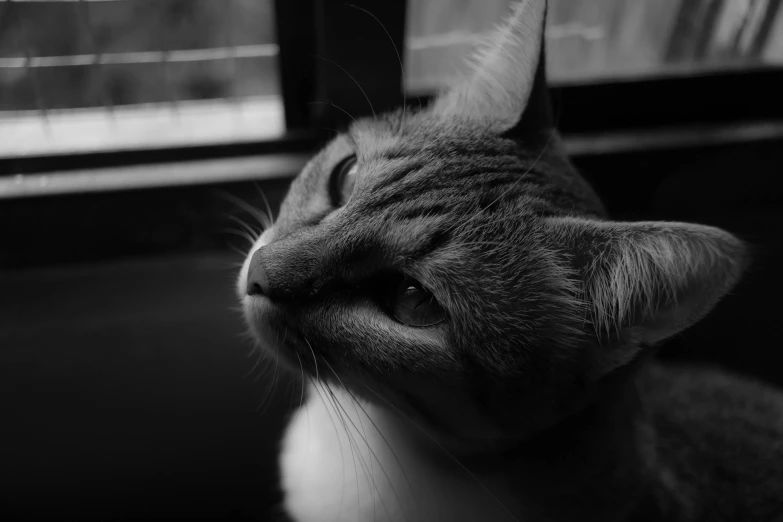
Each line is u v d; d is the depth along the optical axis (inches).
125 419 17.9
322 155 14.9
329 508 15.4
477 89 14.4
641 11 19.3
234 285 16.6
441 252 12.5
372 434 14.7
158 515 17.2
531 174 13.3
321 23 16.4
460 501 14.5
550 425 13.4
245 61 18.1
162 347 18.0
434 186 12.9
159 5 17.2
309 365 13.4
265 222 16.2
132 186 17.3
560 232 12.6
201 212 17.9
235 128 18.1
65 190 17.0
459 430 13.5
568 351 12.7
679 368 19.6
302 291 12.9
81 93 17.6
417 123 14.0
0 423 17.4
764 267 20.1
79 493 17.3
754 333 21.0
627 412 14.4
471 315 12.4
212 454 17.9
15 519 16.9
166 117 18.1
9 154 16.9
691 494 15.8
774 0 19.2
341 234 12.8
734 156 19.2
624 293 12.2
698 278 11.8
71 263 18.2
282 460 16.6
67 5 16.5
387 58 17.0
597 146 18.7
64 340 17.7
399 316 12.9
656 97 19.0
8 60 16.6
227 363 18.2
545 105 14.1
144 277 18.4
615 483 14.3
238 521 17.3
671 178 19.3
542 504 14.2
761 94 19.4
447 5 18.4
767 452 16.7
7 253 17.6
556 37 19.1
